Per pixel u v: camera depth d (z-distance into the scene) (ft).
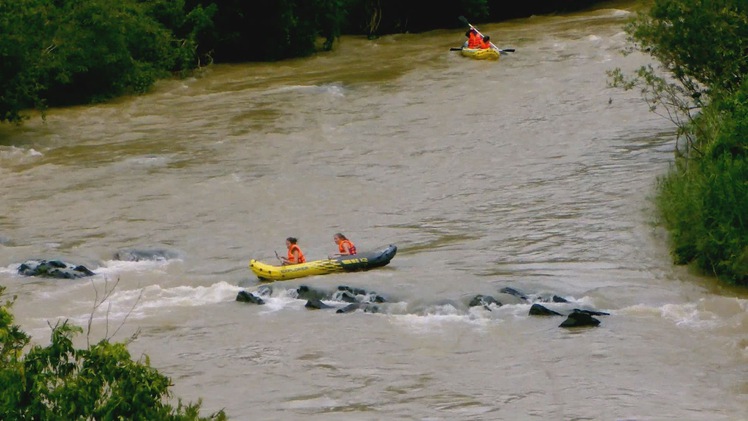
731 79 149.18
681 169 135.64
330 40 287.69
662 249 122.11
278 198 155.33
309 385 87.20
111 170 174.19
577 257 121.08
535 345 94.53
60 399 48.91
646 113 193.36
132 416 49.01
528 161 169.07
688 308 102.99
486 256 123.13
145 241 135.85
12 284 118.83
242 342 98.37
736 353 91.20
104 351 49.73
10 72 195.62
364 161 174.50
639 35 158.61
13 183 168.35
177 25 261.85
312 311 106.93
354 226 140.26
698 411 78.69
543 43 271.08
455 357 92.53
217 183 163.63
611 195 146.30
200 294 114.11
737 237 109.81
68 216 148.97
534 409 80.07
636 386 84.23
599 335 96.27
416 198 152.76
